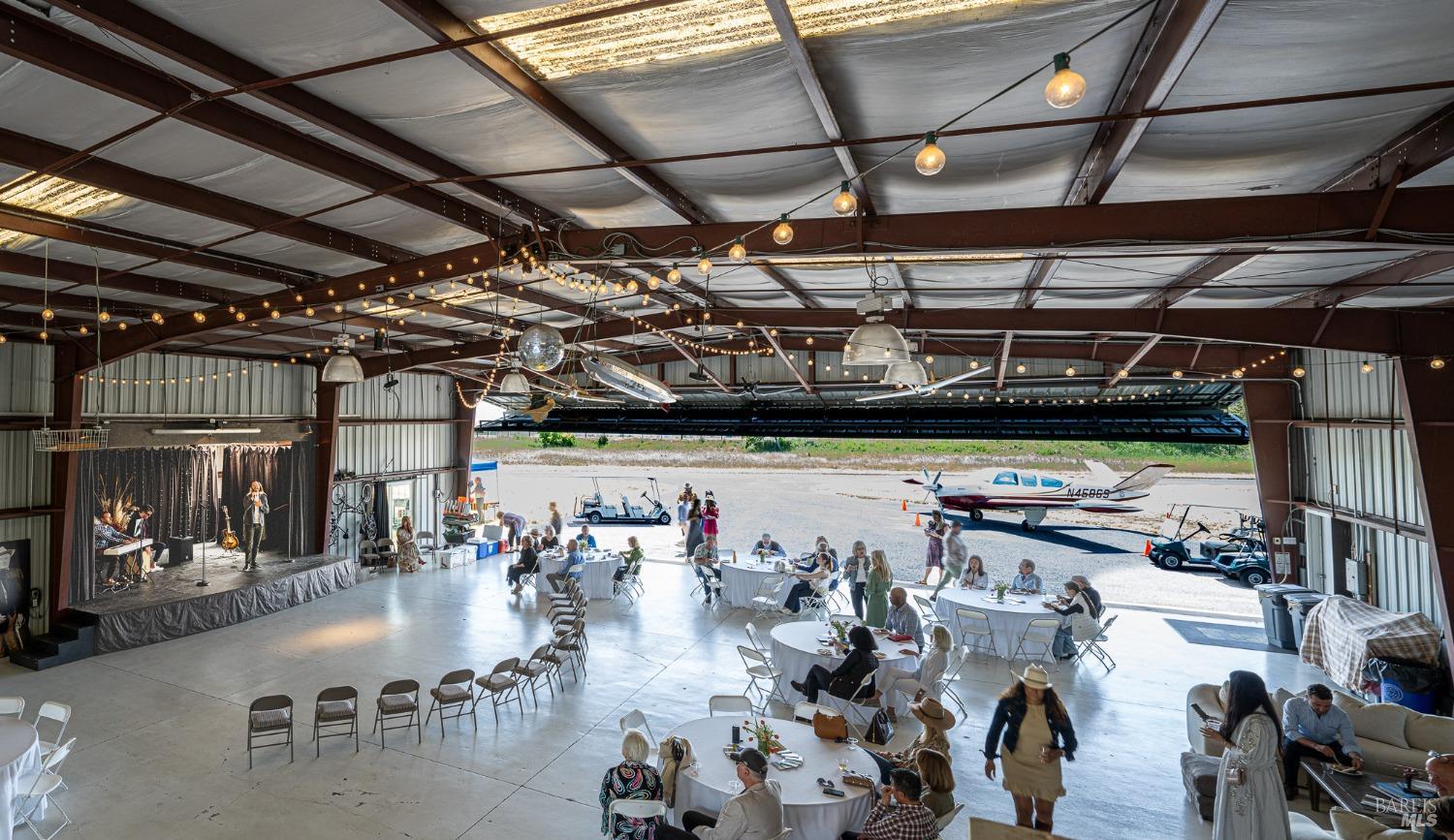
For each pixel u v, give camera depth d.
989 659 9.85
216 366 13.02
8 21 3.18
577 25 3.18
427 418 17.78
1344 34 2.86
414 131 4.41
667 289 8.82
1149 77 3.25
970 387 14.46
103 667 9.40
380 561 15.59
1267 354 11.41
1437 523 7.25
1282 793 4.51
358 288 7.79
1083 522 21.19
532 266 6.38
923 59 3.32
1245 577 14.53
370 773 6.49
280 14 3.12
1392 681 7.60
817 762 5.33
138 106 3.97
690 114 4.04
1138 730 7.63
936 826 4.32
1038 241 4.84
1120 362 11.98
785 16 2.83
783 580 11.93
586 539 14.26
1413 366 7.25
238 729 7.46
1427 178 4.14
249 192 5.45
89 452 10.89
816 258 5.59
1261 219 4.32
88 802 5.96
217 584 11.92
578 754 6.93
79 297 8.60
